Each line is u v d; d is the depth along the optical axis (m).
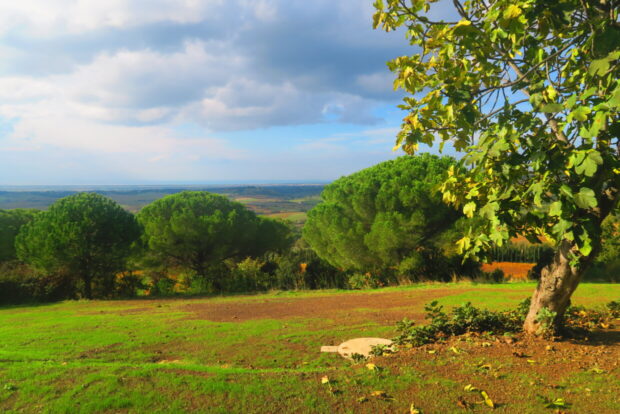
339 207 20.86
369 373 4.58
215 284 21.66
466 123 4.25
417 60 4.44
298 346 7.70
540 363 4.66
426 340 5.94
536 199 3.52
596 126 2.97
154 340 8.38
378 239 18.05
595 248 5.05
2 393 4.15
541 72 4.30
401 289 15.93
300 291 17.86
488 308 9.86
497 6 3.54
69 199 20.23
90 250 18.97
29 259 18.78
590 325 6.46
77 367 4.95
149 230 22.09
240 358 7.01
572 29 3.94
